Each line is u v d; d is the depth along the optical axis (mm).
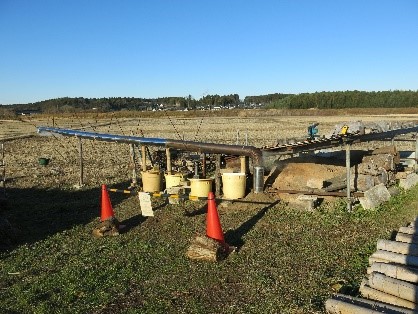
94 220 11047
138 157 23422
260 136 36344
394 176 13391
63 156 25500
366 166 12625
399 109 78438
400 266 6359
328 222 9703
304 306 5758
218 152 11461
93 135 14734
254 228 9602
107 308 6098
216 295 6359
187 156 16984
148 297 6395
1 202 12297
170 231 9758
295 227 9500
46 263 8016
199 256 7707
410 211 10266
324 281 6574
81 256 8297
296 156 14797
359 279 6566
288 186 12453
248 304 5996
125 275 7230
